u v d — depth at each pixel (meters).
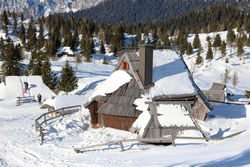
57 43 126.44
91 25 168.00
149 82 24.38
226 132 19.75
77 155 16.70
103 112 23.73
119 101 23.81
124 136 21.84
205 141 16.88
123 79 25.50
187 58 121.06
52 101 32.66
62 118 28.84
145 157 14.12
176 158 12.70
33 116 32.69
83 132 23.94
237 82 82.31
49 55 106.12
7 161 16.38
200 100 25.16
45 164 15.35
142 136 19.41
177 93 23.78
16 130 25.02
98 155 16.05
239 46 110.88
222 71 97.06
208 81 82.06
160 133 19.48
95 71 81.81
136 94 23.64
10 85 47.22
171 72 26.78
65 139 21.61
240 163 9.70
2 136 22.58
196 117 26.58
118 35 146.75
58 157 16.55
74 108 32.88
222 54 118.06
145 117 20.97
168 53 30.02
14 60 67.81
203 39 168.38
